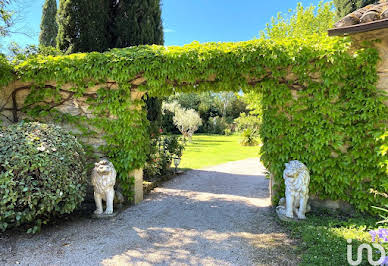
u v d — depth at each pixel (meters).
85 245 2.91
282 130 3.94
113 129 4.45
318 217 3.62
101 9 6.62
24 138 3.17
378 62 3.57
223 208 4.37
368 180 3.67
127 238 3.13
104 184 3.80
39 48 5.25
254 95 7.14
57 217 3.73
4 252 2.70
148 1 7.29
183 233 3.30
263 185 6.22
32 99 4.70
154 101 7.41
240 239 3.08
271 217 3.81
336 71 3.57
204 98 31.64
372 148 3.63
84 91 4.52
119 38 6.91
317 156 3.77
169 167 7.92
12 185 2.79
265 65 3.85
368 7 3.79
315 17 10.38
